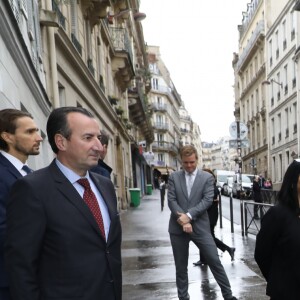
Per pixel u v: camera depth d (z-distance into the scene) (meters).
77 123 1.99
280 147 34.09
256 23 42.62
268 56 37.41
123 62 18.70
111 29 18.55
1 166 2.45
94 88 12.66
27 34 5.86
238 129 11.95
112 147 17.69
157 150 69.50
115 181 17.36
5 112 2.73
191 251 7.20
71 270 1.82
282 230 2.41
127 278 5.45
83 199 1.98
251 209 8.48
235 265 5.92
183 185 4.20
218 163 183.62
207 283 5.09
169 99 75.94
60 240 1.83
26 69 5.31
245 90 47.47
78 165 2.01
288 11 31.45
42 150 7.38
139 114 30.25
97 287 1.87
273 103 36.22
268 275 2.56
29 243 1.78
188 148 4.19
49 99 7.88
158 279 5.36
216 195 6.30
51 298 1.80
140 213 15.93
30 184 1.86
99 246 1.93
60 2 8.45
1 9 3.78
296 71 29.64
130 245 8.12
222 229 9.86
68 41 9.17
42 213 1.82
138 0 27.64
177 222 4.16
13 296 1.75
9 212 1.86
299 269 2.35
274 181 35.94
